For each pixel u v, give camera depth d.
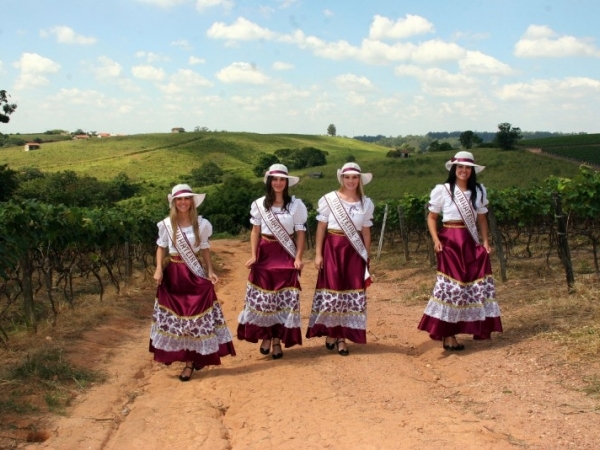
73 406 5.14
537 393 4.66
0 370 5.78
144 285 13.35
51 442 4.35
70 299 9.79
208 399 5.29
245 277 16.97
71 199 48.53
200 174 77.94
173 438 4.39
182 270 5.95
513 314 7.23
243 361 6.48
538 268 10.86
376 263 16.86
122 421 4.91
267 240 6.33
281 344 7.13
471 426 4.08
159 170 85.94
